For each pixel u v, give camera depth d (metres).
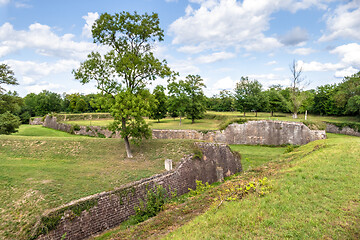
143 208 16.08
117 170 20.16
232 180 15.80
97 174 19.12
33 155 23.06
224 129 40.56
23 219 12.90
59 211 13.08
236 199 10.55
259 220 8.00
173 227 10.05
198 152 23.38
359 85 48.34
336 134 45.31
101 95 21.95
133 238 10.32
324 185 10.11
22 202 14.31
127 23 21.06
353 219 7.30
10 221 12.77
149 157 23.48
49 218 12.62
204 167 23.38
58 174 18.64
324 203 8.55
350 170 11.47
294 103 48.12
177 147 24.78
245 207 9.25
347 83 53.41
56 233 12.67
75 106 83.81
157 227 10.73
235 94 55.47
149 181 17.89
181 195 19.66
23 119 74.44
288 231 7.05
